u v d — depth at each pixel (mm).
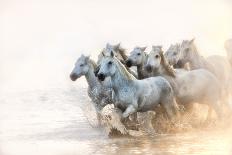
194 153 25203
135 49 32438
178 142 27938
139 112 31141
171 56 34562
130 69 33781
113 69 29516
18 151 27406
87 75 33656
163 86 31078
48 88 54125
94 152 26500
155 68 31516
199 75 32062
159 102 31141
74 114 37906
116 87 29828
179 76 32094
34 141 29594
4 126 34250
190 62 34281
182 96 31844
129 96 29750
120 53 34031
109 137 30031
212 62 35531
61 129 32781
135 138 29516
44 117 37125
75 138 30078
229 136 29172
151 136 29859
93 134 31031
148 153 25641
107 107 35250
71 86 55250
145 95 30219
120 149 26844
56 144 28812
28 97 47781
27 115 38312
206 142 27688
